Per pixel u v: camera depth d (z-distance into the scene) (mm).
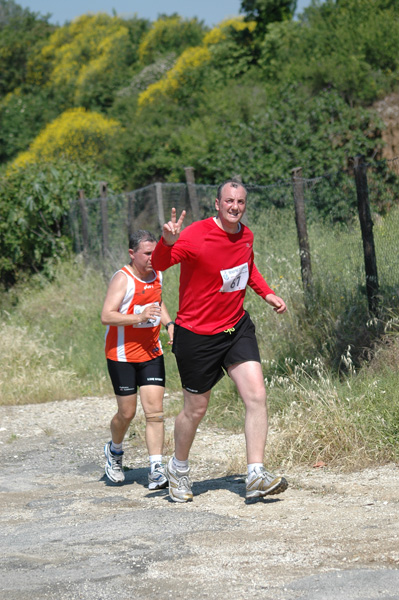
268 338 14172
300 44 34531
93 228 25422
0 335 19562
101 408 15109
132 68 73875
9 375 17516
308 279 14258
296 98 28016
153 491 8852
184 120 40750
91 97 59812
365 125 26609
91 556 6098
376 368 11242
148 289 9164
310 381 11719
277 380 12188
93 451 11898
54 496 9078
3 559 6242
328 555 5691
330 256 14000
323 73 29422
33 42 86062
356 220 13383
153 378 9117
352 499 7383
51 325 22078
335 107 27031
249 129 27766
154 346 9258
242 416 12219
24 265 29234
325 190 14297
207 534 6457
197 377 7684
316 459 9086
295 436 9609
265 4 42750
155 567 5699
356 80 28438
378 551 5668
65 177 29062
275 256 16391
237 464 9570
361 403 9734
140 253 9023
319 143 26250
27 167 30328
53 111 58562
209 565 5660
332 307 13562
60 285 25797
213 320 7582
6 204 28656
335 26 33375
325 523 6559
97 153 43344
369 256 12773
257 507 7391
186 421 7891
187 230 7477
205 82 44031
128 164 36562
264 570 5473
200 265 7422
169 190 21562
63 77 80062
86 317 21641
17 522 7711
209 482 8969
